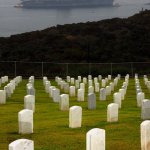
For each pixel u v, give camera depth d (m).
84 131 22.56
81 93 36.91
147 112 25.52
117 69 65.88
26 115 21.89
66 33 85.69
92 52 77.75
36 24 169.62
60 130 22.80
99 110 30.86
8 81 56.28
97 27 88.12
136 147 19.38
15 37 84.19
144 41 81.75
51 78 63.34
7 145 20.06
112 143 20.05
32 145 15.04
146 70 66.50
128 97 41.59
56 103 35.66
